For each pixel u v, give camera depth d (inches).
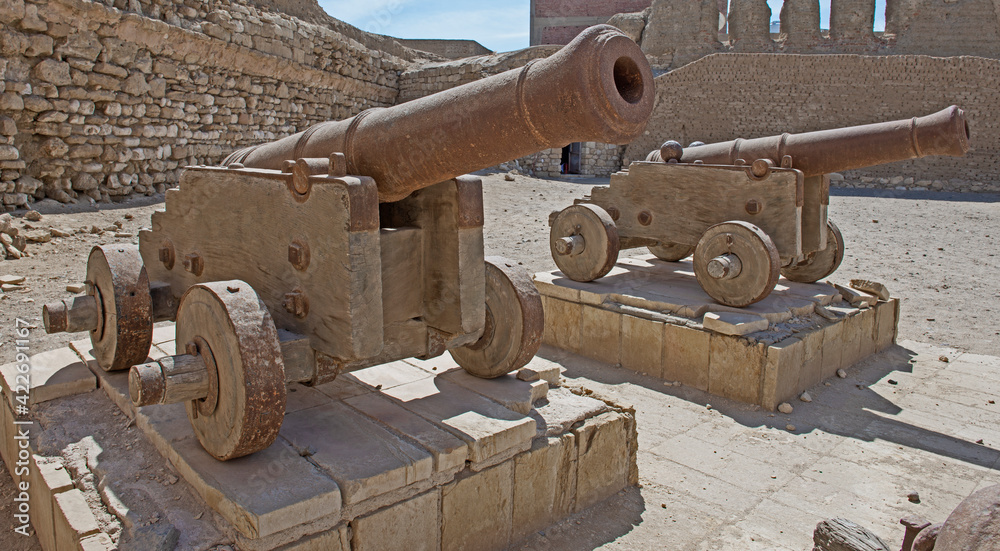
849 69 798.5
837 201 652.1
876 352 237.9
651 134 873.5
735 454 159.9
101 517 99.4
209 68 490.0
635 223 248.7
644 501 137.3
